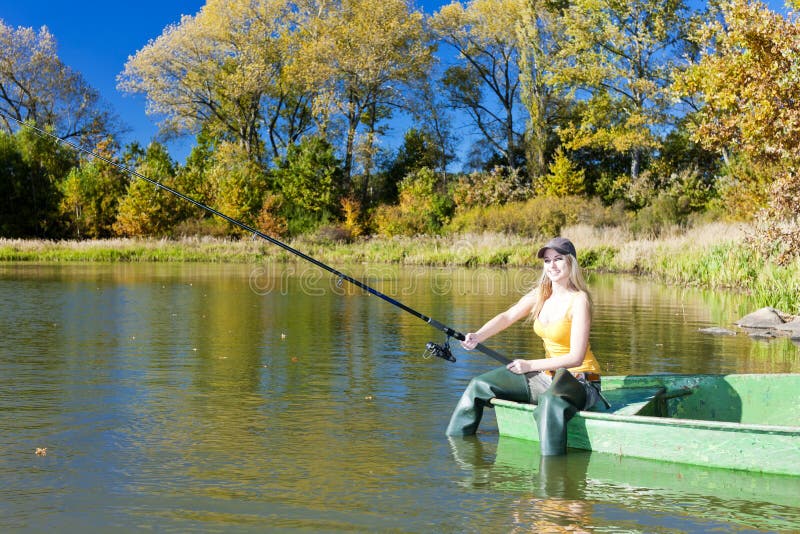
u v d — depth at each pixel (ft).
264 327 35.42
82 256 106.73
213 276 72.28
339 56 154.30
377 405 19.86
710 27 48.16
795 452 14.16
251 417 18.51
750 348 29.86
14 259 104.63
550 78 145.69
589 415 15.80
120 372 23.97
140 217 126.93
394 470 14.56
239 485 13.64
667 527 11.83
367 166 162.40
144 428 17.39
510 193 141.18
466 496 13.16
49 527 11.71
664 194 118.11
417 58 155.12
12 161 142.41
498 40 164.76
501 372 17.37
